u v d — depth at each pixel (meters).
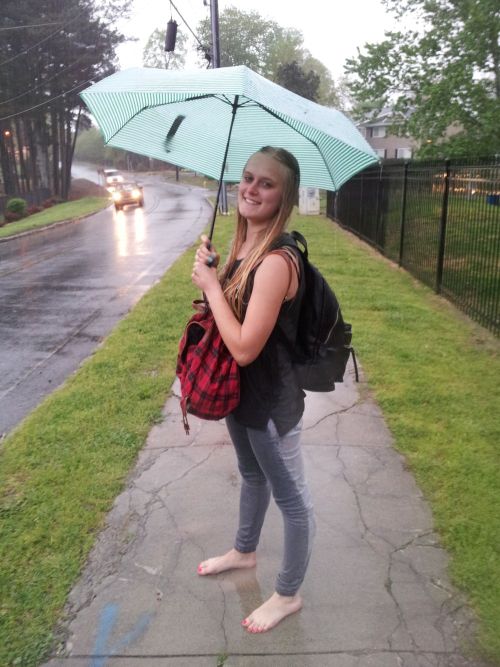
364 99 12.23
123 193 30.89
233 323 1.86
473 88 10.80
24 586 2.46
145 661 2.11
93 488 3.19
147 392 4.49
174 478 3.32
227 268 2.07
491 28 10.35
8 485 3.22
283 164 1.89
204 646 2.18
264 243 1.90
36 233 21.94
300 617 2.30
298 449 2.08
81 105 40.97
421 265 8.98
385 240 11.48
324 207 27.05
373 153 2.10
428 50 11.46
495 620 2.25
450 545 2.70
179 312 6.94
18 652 2.14
